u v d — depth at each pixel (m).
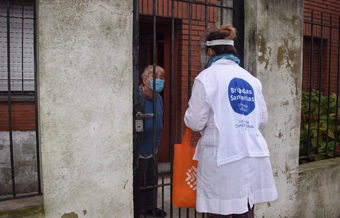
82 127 2.43
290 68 3.61
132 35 2.62
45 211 2.35
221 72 2.43
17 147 4.28
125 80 2.58
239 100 2.41
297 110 3.71
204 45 2.63
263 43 3.36
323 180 3.96
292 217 3.71
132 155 2.65
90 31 2.43
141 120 2.83
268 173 2.52
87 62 2.43
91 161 2.48
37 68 2.44
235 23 3.38
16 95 4.32
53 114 2.33
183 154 2.59
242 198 2.36
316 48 7.11
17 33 4.33
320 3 6.87
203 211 2.40
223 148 2.34
